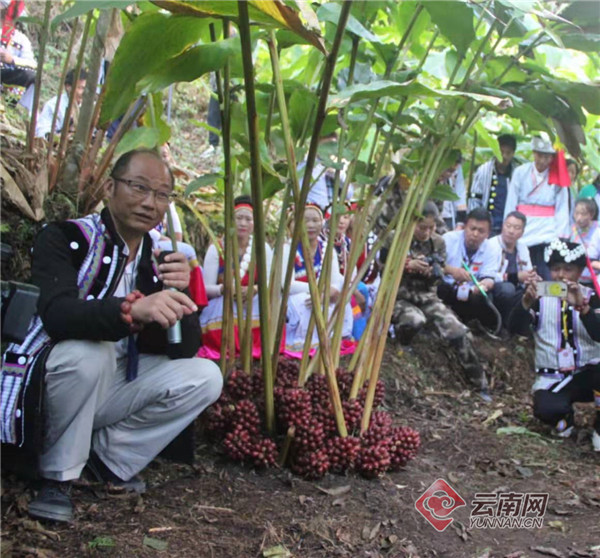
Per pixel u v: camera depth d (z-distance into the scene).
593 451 3.77
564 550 2.53
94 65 3.20
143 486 2.67
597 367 3.78
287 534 2.47
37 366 2.30
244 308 3.75
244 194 4.13
